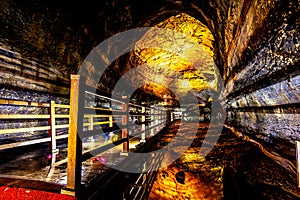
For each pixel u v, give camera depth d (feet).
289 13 6.35
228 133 35.04
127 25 31.55
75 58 26.08
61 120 27.78
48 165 14.26
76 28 23.57
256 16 10.13
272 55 8.26
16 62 18.01
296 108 6.52
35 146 22.74
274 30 7.77
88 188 10.30
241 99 15.03
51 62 22.68
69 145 9.23
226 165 20.33
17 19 16.69
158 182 22.58
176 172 23.99
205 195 20.57
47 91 23.57
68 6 20.72
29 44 18.88
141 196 16.56
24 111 20.89
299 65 5.79
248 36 12.09
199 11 27.45
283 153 7.92
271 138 9.31
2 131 14.10
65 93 27.50
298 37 5.84
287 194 9.65
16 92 18.95
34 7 17.54
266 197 10.87
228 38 20.56
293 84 6.24
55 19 20.27
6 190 9.45
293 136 6.98
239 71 15.94
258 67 10.47
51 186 9.81
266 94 9.15
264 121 10.19
